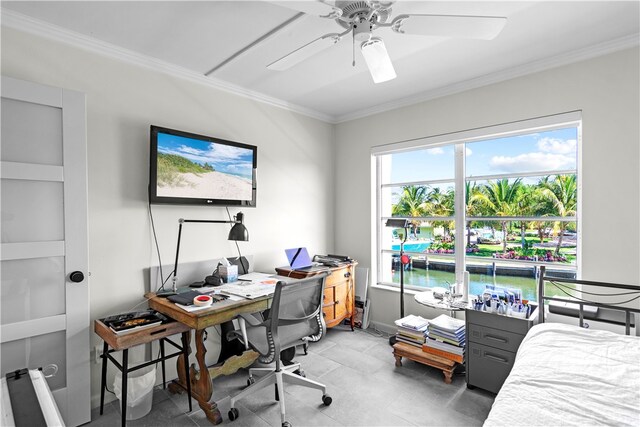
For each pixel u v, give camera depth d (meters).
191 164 2.50
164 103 2.45
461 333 2.41
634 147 2.09
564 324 1.91
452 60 2.43
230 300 2.07
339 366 2.62
